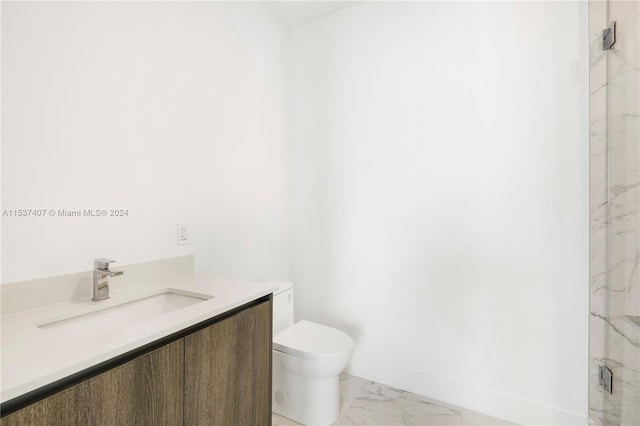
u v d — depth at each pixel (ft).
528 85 5.22
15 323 2.84
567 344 4.99
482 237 5.63
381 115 6.58
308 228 7.55
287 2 6.76
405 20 6.30
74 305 3.38
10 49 3.11
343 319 7.11
